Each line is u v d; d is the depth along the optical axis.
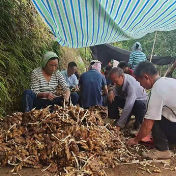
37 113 3.10
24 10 5.55
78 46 5.61
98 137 2.94
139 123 3.96
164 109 2.90
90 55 11.01
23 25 5.34
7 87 4.31
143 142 3.47
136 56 7.04
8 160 2.64
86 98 4.63
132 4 3.77
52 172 2.57
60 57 7.34
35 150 2.73
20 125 3.08
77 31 4.68
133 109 4.00
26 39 5.33
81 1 3.74
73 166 2.57
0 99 3.81
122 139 3.37
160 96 2.73
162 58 8.75
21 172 2.56
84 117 3.11
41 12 4.18
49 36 6.82
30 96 3.94
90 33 4.77
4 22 4.69
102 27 4.50
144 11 3.99
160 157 3.03
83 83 4.67
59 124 2.93
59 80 4.39
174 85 2.78
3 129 3.05
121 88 3.93
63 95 4.23
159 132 3.01
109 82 6.32
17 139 2.88
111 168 2.77
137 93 3.90
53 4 3.88
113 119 4.87
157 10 3.96
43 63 4.17
